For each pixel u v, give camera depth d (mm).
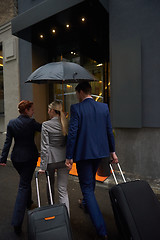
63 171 2178
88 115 2002
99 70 5523
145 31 3582
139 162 3854
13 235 2154
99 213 1925
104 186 3463
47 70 2268
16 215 2164
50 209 1594
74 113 1990
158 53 3502
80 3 3391
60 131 2105
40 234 1481
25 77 5762
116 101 3871
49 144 2100
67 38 5125
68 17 3912
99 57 5477
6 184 3756
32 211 1571
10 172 4484
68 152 1954
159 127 3619
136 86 3656
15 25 4488
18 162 2219
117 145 4062
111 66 3902
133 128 3879
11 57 6000
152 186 3332
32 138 2338
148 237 1577
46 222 1527
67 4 3525
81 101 2174
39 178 3994
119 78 3816
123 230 1681
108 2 3848
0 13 6195
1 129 6867
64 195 2164
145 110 3693
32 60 5566
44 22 4113
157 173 3684
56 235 1506
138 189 1781
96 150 1986
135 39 3625
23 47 5719
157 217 1678
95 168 2143
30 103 2395
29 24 4184
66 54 5855
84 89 2109
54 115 2164
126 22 3740
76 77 2223
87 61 5629
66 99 6027
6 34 6090
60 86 6066
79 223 2354
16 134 2252
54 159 2072
